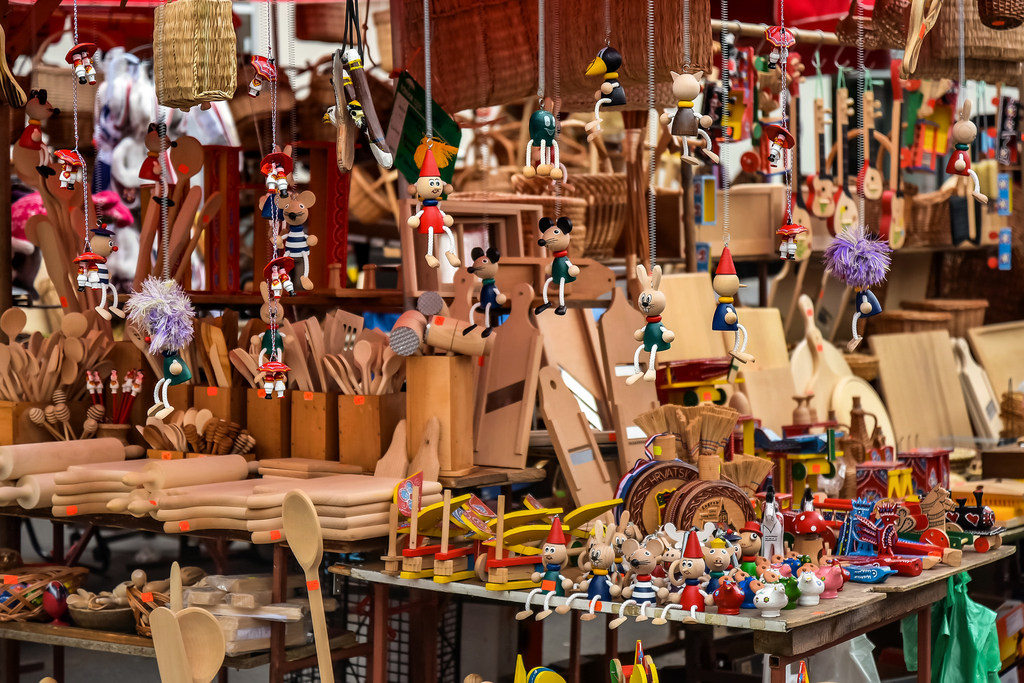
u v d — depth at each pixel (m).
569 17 3.65
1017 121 5.93
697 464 3.45
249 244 6.62
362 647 3.52
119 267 5.42
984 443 5.57
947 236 6.22
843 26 3.74
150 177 4.19
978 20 3.74
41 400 3.92
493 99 3.94
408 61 3.89
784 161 3.03
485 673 4.23
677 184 6.46
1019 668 4.36
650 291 2.91
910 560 3.16
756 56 5.65
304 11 5.53
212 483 3.49
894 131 5.48
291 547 2.98
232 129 5.58
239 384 3.98
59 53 5.91
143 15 5.09
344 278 4.32
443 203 3.88
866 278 3.02
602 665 4.64
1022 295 6.75
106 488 3.50
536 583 2.99
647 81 3.49
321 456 3.68
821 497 3.69
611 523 3.21
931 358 6.06
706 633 4.52
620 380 3.91
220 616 3.28
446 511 3.09
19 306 4.64
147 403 4.04
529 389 3.63
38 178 4.04
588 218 4.92
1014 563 4.96
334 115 3.03
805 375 5.58
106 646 3.43
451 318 3.51
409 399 3.54
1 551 3.94
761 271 6.10
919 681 3.29
